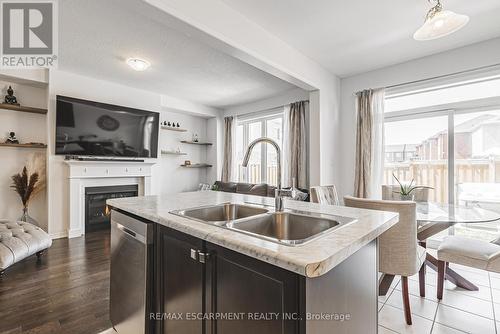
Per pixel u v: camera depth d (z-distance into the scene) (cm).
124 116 431
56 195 370
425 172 346
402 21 250
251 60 260
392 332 168
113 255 165
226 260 93
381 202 179
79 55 319
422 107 346
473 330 170
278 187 144
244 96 504
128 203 167
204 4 206
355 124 386
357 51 311
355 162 375
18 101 363
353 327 98
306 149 441
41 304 197
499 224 304
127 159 439
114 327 163
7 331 167
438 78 315
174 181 568
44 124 382
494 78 293
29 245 255
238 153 597
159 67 357
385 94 362
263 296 81
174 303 117
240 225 116
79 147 384
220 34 218
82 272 255
